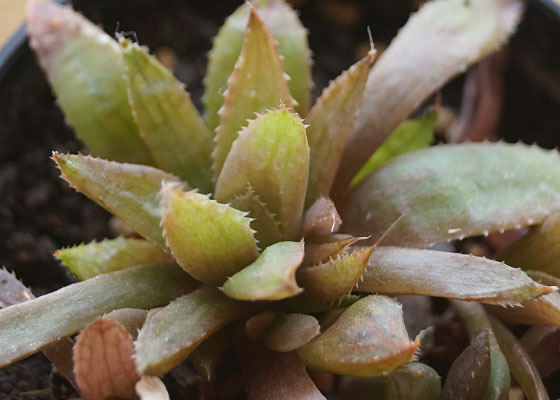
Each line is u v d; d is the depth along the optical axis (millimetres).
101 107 189
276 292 153
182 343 161
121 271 174
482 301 164
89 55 190
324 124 177
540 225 181
